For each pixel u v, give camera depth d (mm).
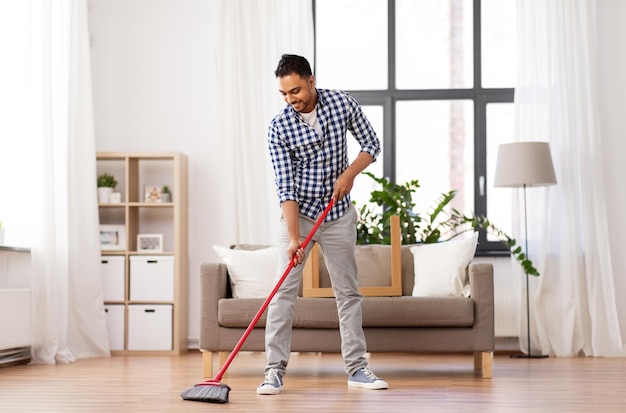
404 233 5797
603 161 5984
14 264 5105
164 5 6285
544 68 5938
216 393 3160
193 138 6223
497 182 5629
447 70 6371
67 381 4027
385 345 4137
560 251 5840
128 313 5816
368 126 3562
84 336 5570
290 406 3059
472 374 4355
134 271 5836
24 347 5102
